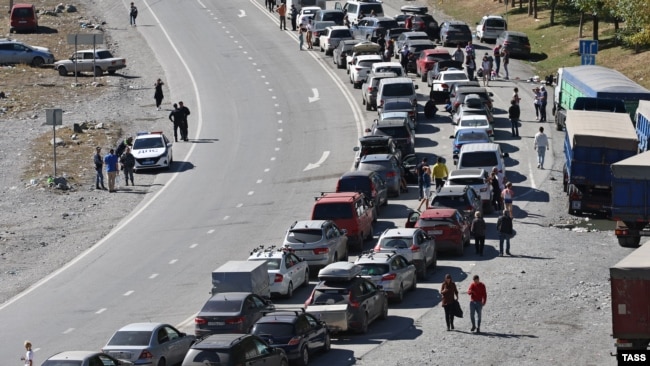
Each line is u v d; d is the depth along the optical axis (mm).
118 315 120500
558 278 126875
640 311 88188
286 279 122375
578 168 155750
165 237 154125
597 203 155500
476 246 139875
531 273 129500
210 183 183750
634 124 185500
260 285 115562
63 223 163125
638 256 92375
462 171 161125
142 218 165250
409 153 184375
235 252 143625
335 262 126125
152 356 96188
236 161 196750
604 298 118062
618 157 154500
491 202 160500
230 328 103438
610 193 155000
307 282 129125
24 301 128375
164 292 128625
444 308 109062
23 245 151750
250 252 142875
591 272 128875
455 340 105938
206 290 128250
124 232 158000
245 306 105250
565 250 140000
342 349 105562
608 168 154750
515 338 105625
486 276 129500
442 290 109250
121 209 170875
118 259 144375
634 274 87938
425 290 125875
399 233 130125
